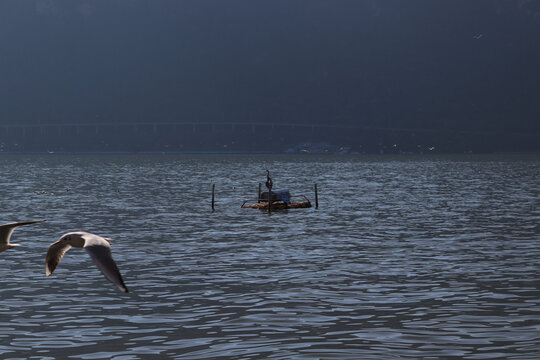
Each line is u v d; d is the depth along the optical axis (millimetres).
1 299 28141
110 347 21562
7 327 23812
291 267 35875
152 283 31734
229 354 20750
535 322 23891
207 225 57094
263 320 24672
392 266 35938
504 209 71562
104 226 56969
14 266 36188
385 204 78625
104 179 149000
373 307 26531
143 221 60781
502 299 27656
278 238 48250
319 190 108938
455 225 56188
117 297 28625
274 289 30125
